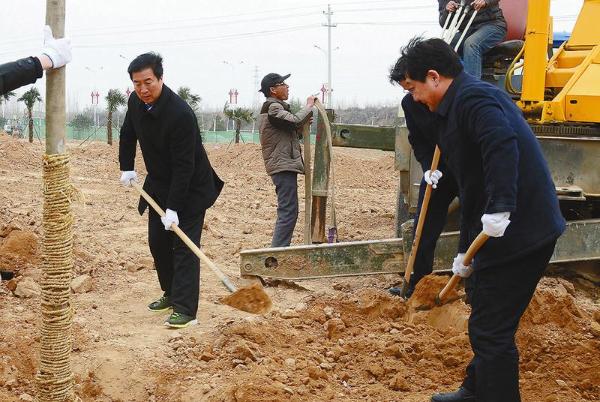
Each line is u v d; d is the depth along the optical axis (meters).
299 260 6.48
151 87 5.03
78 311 5.85
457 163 3.81
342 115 47.03
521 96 6.85
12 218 8.58
